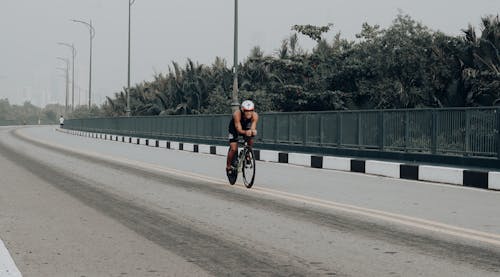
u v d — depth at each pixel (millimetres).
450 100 24016
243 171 13453
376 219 9125
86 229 8219
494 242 7441
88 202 10828
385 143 18344
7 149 28547
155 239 7559
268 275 5832
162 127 36281
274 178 15688
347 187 13562
